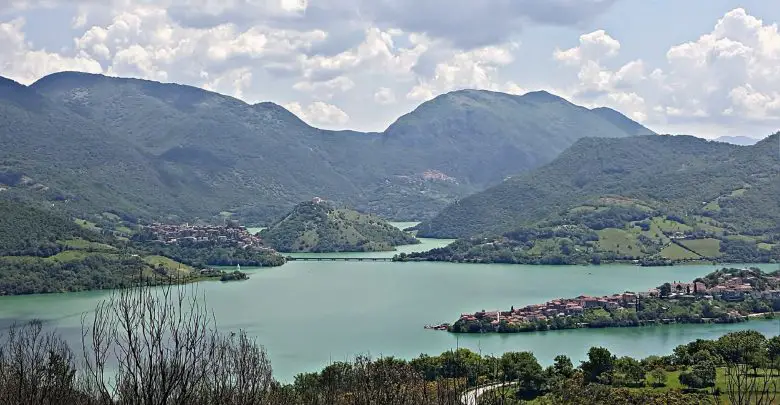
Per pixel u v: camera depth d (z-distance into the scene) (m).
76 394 33.41
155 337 32.06
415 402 45.00
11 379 34.50
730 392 43.69
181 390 30.89
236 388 35.53
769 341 132.00
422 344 181.00
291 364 151.88
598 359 123.81
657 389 111.38
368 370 49.59
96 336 32.72
